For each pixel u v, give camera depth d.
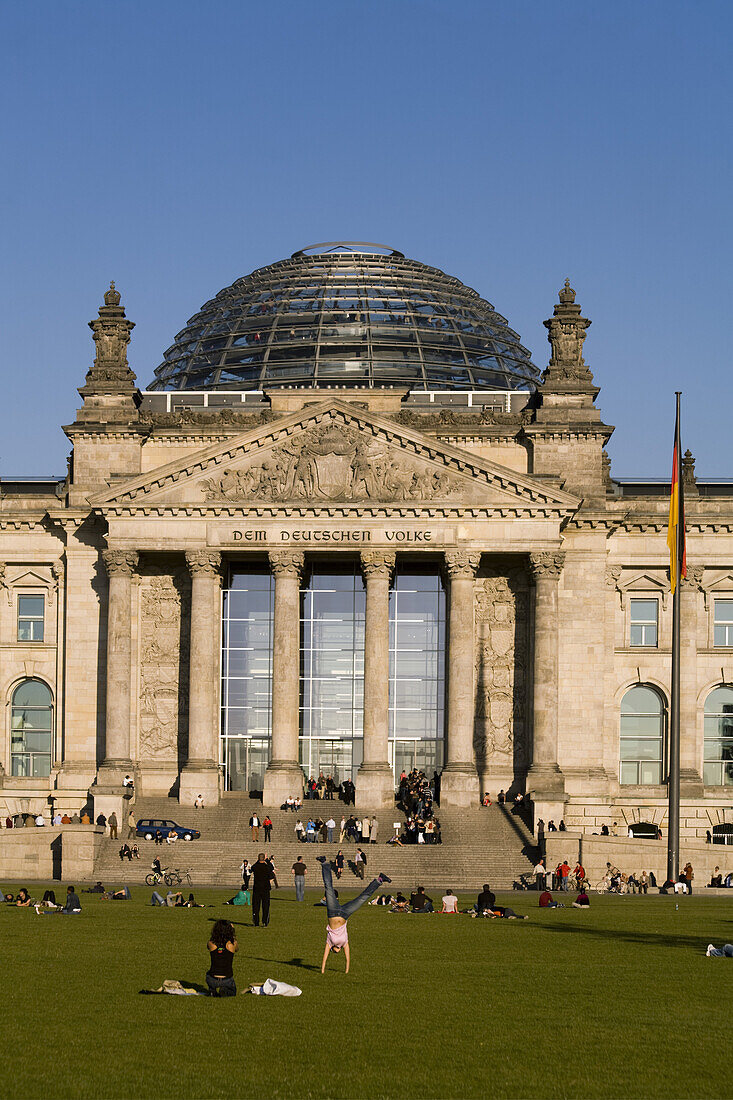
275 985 47.75
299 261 173.12
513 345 166.62
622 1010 46.19
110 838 118.00
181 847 115.50
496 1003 47.16
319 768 139.75
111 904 86.12
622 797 136.88
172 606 138.62
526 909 86.56
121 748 131.88
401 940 65.50
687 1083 37.25
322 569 141.00
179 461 131.50
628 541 140.75
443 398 147.88
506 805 131.00
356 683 140.25
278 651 132.00
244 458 132.75
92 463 138.75
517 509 131.25
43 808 136.00
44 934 65.75
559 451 137.50
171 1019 43.34
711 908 88.38
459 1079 37.34
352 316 160.25
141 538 132.62
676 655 105.56
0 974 51.72
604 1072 38.22
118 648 132.38
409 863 114.06
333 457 132.38
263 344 157.50
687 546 140.25
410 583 141.00
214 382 155.00
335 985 50.12
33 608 141.25
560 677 135.62
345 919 53.25
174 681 138.00
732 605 141.38
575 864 110.62
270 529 132.12
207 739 132.00
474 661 135.25
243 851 115.19
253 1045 40.31
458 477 131.62
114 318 141.25
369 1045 40.66
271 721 139.12
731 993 49.59
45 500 140.62
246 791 137.62
